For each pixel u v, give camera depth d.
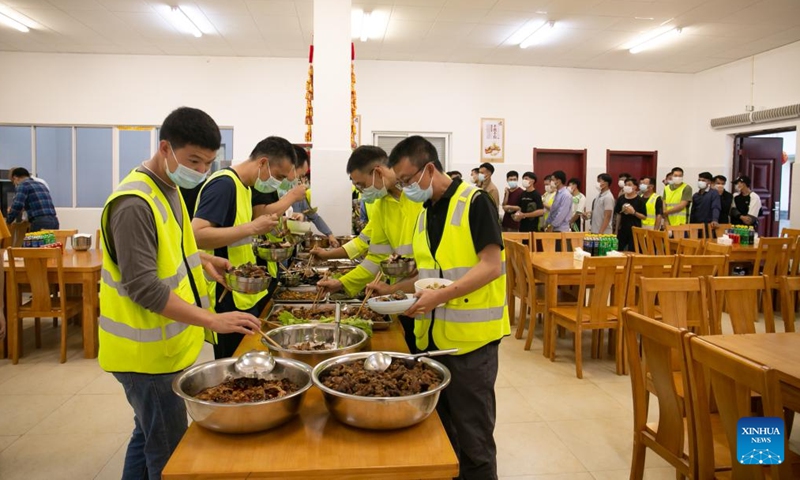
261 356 1.37
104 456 2.48
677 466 1.73
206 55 7.64
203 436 1.13
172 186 1.52
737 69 7.97
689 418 1.63
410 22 6.31
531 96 8.30
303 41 6.98
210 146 1.36
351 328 1.78
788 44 7.15
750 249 5.17
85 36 6.78
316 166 4.04
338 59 4.05
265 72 7.75
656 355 1.78
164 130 1.35
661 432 1.82
